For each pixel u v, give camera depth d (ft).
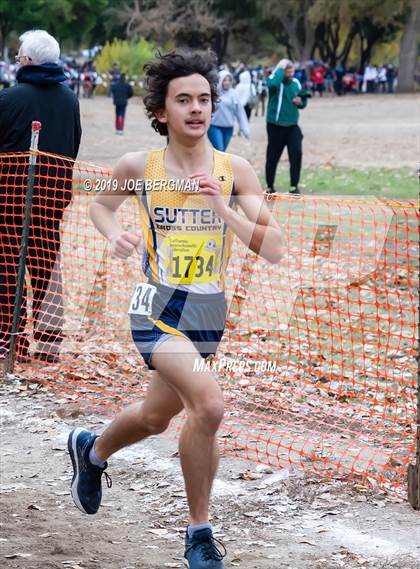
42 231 32.12
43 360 31.89
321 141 122.21
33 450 24.98
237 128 144.05
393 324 35.47
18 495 21.93
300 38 351.46
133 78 268.82
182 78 17.06
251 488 22.18
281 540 19.43
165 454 24.56
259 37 376.89
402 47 299.79
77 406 28.30
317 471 22.98
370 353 32.35
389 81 311.68
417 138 123.65
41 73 31.83
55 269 32.19
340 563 18.30
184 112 17.07
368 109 200.54
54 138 31.96
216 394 16.57
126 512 21.09
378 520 20.34
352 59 395.96
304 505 21.21
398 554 18.66
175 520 20.61
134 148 111.86
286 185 77.30
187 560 17.37
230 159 17.56
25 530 19.86
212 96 17.53
